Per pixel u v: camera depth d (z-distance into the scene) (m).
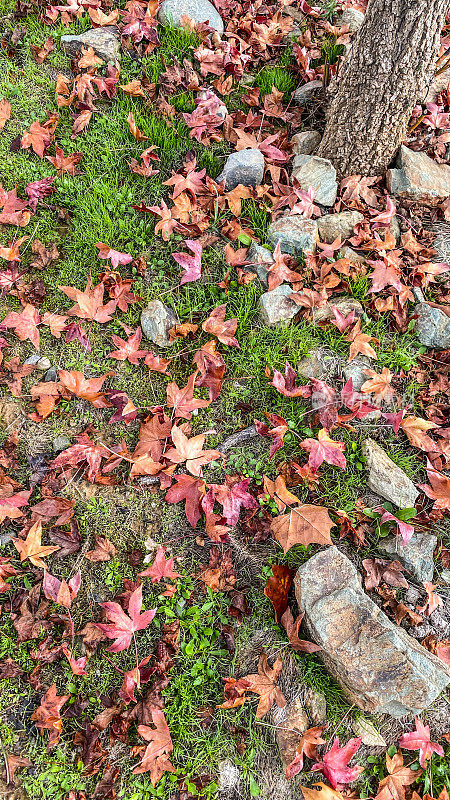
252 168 1.31
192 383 1.08
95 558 1.01
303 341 1.18
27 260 1.23
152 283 1.23
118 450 1.08
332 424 1.10
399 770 0.95
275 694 0.93
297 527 1.00
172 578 1.02
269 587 0.99
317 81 1.51
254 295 1.21
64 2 1.52
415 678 0.91
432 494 1.08
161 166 1.35
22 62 1.45
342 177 1.40
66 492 1.05
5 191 1.25
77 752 0.91
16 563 1.01
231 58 1.48
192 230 1.27
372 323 1.22
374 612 0.96
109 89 1.40
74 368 1.15
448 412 1.17
